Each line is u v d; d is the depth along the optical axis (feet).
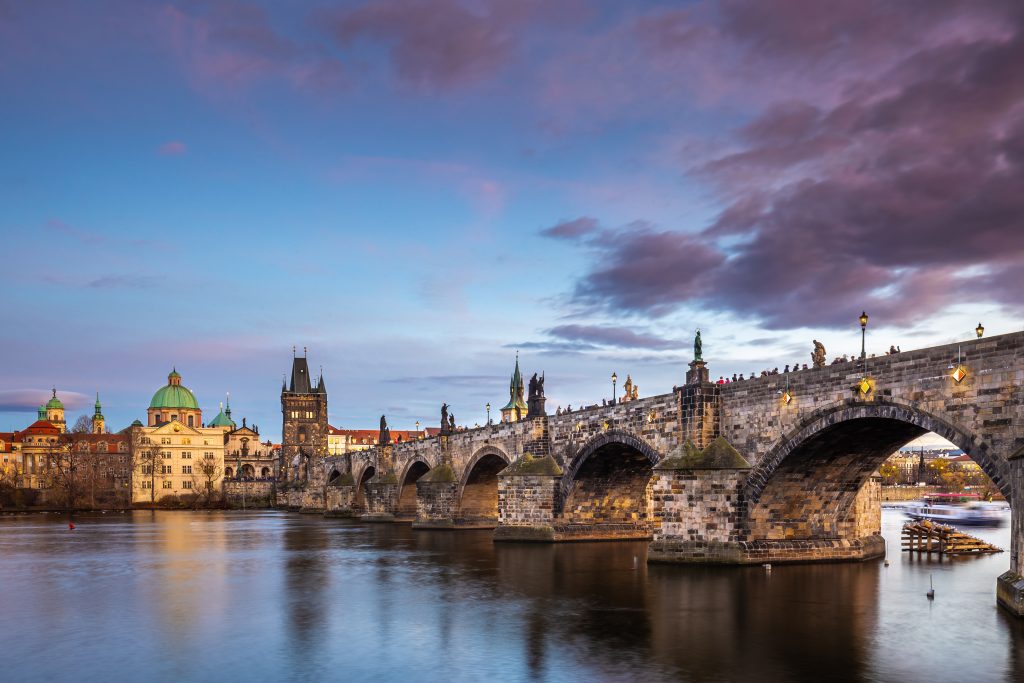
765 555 238.89
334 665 139.54
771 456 229.25
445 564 275.18
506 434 383.04
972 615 171.32
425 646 151.94
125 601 206.39
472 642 154.30
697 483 242.99
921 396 186.80
